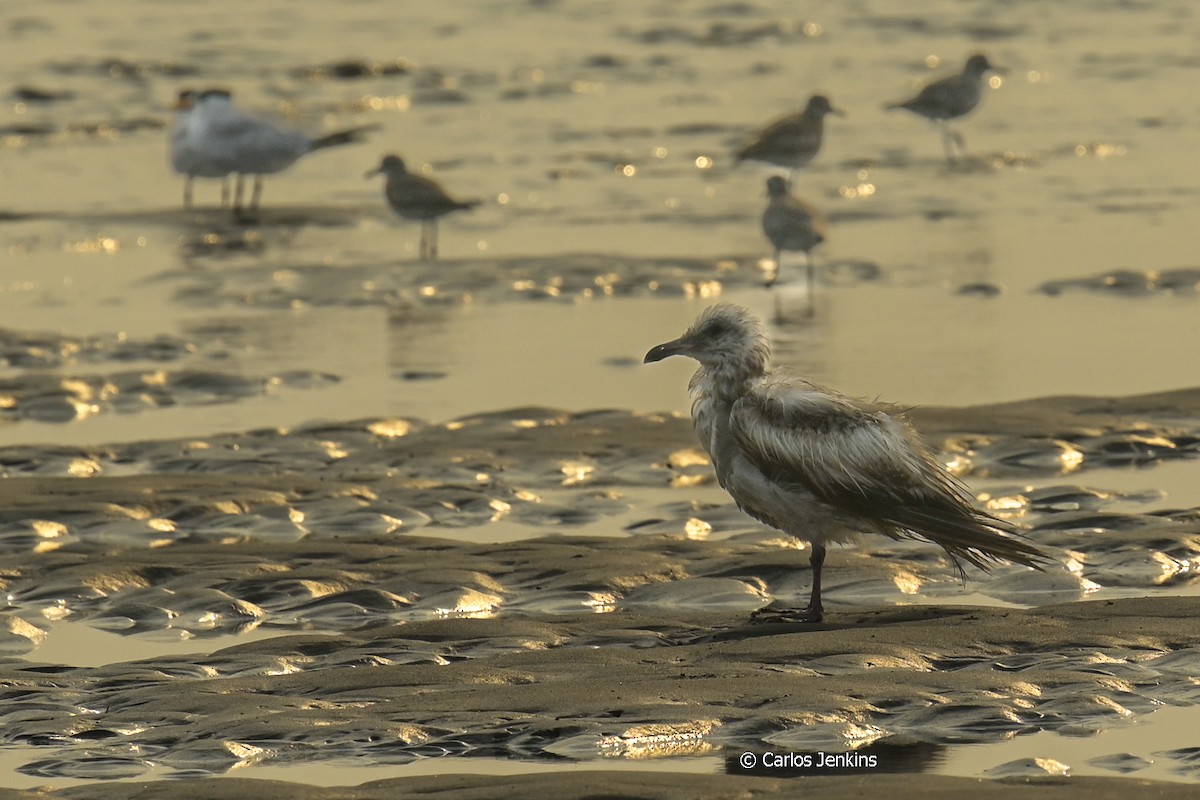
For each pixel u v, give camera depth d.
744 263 26.16
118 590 12.65
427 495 15.05
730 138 38.34
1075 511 14.24
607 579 12.62
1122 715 9.61
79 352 21.47
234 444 16.98
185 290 25.00
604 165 35.44
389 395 19.30
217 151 30.91
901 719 9.58
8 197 32.47
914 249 27.23
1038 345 21.02
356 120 41.28
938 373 19.66
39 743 9.56
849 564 12.77
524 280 25.19
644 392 19.25
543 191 32.91
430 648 11.13
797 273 25.61
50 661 11.23
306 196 32.91
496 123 40.66
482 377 20.09
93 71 46.66
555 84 45.69
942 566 12.84
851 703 9.68
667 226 29.47
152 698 10.12
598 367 20.50
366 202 32.12
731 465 11.77
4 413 18.69
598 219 30.12
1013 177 33.50
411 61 49.22
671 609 12.25
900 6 60.03
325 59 49.19
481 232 29.28
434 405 18.84
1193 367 19.84
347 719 9.61
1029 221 29.27
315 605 12.30
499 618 11.71
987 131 38.75
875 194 32.12
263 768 9.14
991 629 10.95
